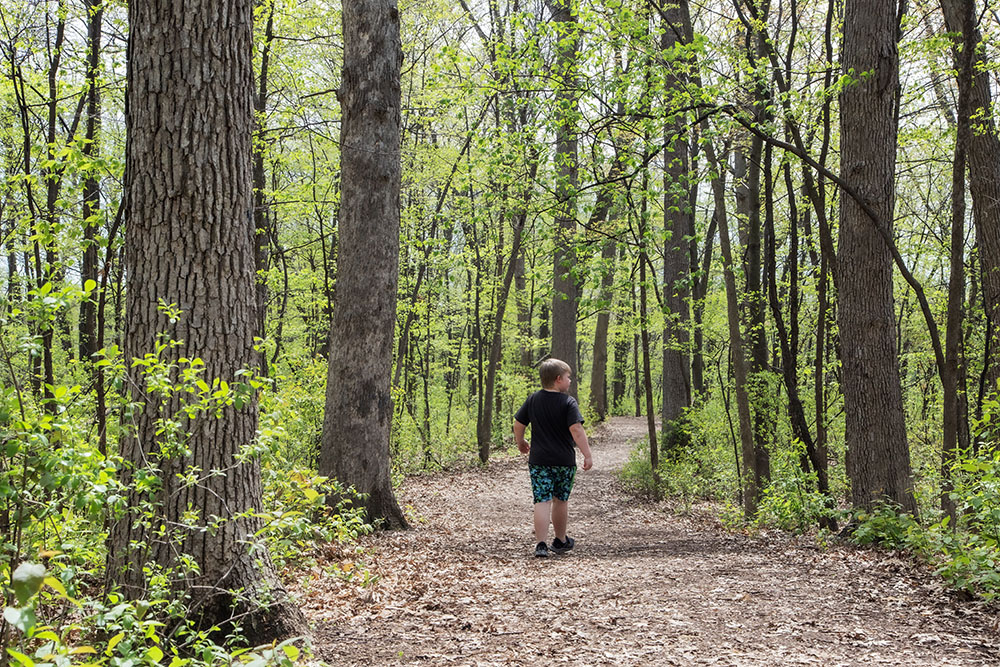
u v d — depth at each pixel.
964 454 6.56
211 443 3.66
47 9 8.98
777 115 8.05
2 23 8.41
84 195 6.58
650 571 5.94
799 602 4.76
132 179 3.75
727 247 10.32
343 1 8.57
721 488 13.34
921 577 5.14
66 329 11.46
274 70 11.77
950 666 3.52
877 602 4.66
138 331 3.70
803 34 10.73
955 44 9.38
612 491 14.30
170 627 3.53
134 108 3.73
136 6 3.71
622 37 8.08
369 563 6.40
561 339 20.42
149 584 3.27
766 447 12.15
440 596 5.18
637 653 3.85
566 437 7.16
